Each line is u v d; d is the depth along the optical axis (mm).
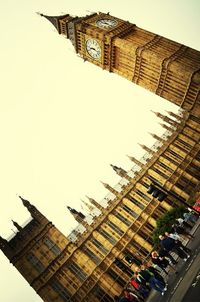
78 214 64875
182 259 24797
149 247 59219
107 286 53344
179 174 73312
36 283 52250
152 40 66000
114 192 68250
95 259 57812
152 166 74562
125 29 68188
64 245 56344
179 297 18562
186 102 61531
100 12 73562
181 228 25844
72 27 70562
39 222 57625
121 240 60469
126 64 67312
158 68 62500
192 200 65000
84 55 72625
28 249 55031
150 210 66188
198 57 61000
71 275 53750
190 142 78812
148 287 25016
